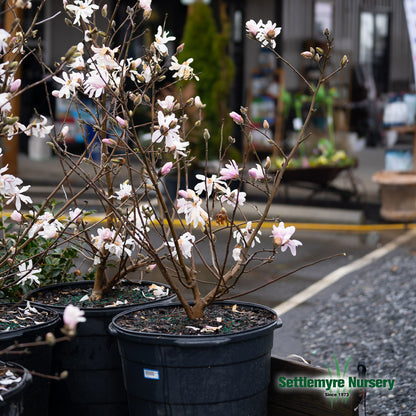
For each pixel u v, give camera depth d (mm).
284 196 10859
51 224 3041
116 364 2965
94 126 2947
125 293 3334
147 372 2582
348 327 5039
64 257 3762
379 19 19906
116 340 2953
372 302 5551
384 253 7730
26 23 14695
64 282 3707
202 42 10172
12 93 2500
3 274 3350
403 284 6008
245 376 2586
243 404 2598
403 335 4727
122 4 11219
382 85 20453
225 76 10258
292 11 15914
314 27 16562
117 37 9961
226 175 2730
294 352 4641
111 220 3305
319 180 10266
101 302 3168
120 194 3094
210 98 10047
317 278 6539
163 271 2787
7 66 2482
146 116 10414
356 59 19328
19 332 2580
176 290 2781
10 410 2244
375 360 4379
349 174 10500
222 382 2543
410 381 4008
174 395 2543
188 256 2824
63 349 2953
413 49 9172
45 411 2766
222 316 2869
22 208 8305
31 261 3217
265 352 2662
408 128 10133
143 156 2627
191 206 2684
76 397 2979
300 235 8703
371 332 4863
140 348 2576
